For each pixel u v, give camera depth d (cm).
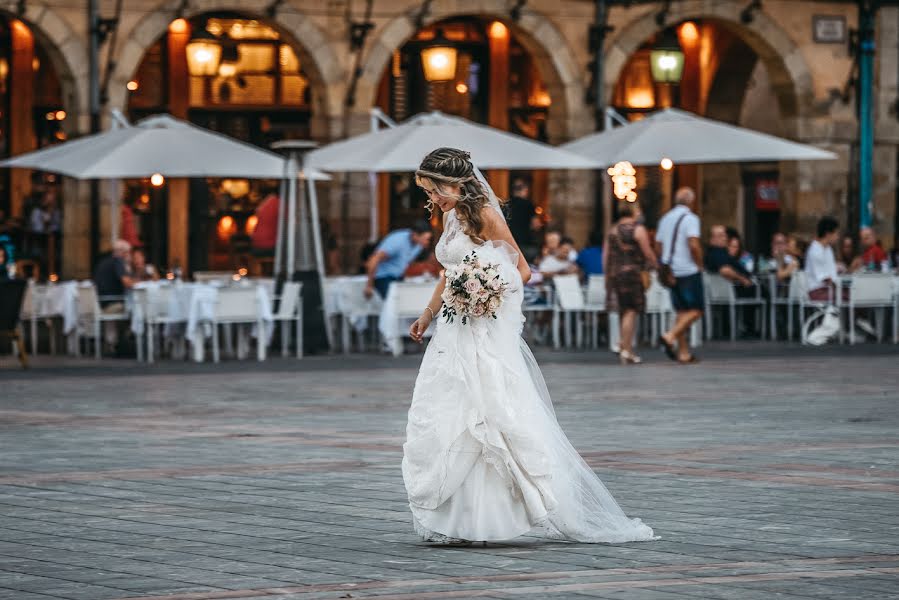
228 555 976
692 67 3981
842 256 3544
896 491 1196
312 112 3406
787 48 3725
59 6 3158
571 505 1017
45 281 3459
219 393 2020
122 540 1025
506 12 3484
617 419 1697
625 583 884
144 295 2631
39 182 3606
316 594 860
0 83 3616
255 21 3619
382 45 3403
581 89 3562
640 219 2519
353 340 3152
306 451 1444
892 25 3822
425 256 2975
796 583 879
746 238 4344
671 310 2900
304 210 2834
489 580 896
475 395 1009
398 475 1294
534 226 3198
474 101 3750
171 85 3575
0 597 862
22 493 1211
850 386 2078
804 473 1290
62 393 2028
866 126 3797
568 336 2975
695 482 1247
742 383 2133
